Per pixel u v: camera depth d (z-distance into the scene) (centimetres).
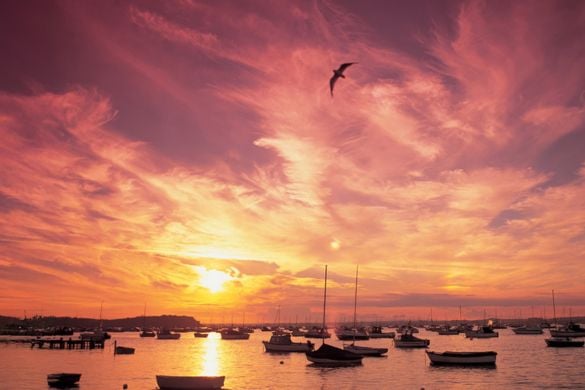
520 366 8094
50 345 13150
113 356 10525
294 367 8094
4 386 5756
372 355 10162
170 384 5444
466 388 5791
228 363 8906
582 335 16538
